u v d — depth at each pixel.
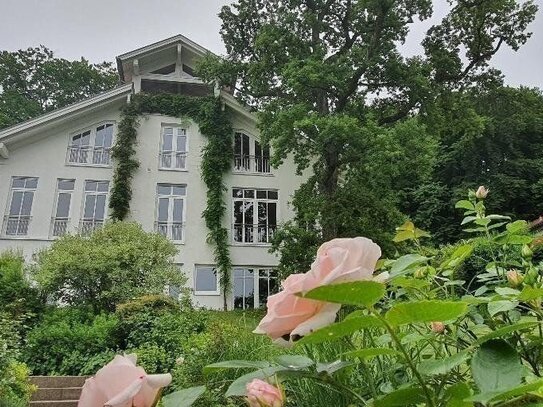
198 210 16.34
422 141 13.05
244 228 16.67
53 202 15.48
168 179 16.45
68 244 11.10
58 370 7.80
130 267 10.96
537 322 0.64
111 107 16.91
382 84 14.75
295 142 13.84
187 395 0.69
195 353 4.51
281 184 17.31
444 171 22.17
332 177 14.70
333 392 1.12
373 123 12.75
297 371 0.75
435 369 0.65
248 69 15.20
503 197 20.25
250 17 15.84
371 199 13.34
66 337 8.03
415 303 0.56
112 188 15.91
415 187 21.83
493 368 0.58
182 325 7.94
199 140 17.14
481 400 0.53
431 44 16.00
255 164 17.50
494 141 21.80
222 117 17.39
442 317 0.58
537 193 20.27
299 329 0.60
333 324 0.59
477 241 1.22
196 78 18.17
